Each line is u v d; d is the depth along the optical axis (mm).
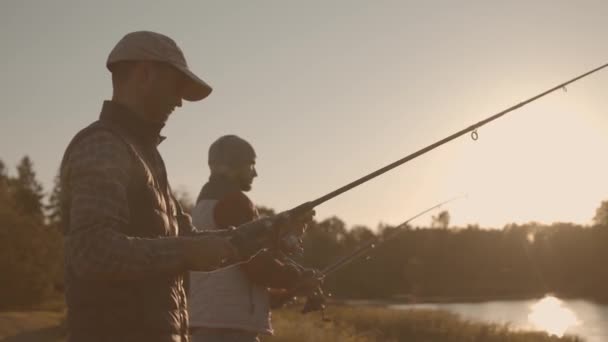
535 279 125750
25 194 85188
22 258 45125
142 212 2262
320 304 5047
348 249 92875
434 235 136625
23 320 30781
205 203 4047
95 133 2229
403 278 115250
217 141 4219
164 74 2438
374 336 18875
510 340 20297
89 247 2066
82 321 2205
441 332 20281
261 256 3746
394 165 3182
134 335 2209
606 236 137125
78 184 2143
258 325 3938
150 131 2426
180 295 2410
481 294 110688
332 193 2992
